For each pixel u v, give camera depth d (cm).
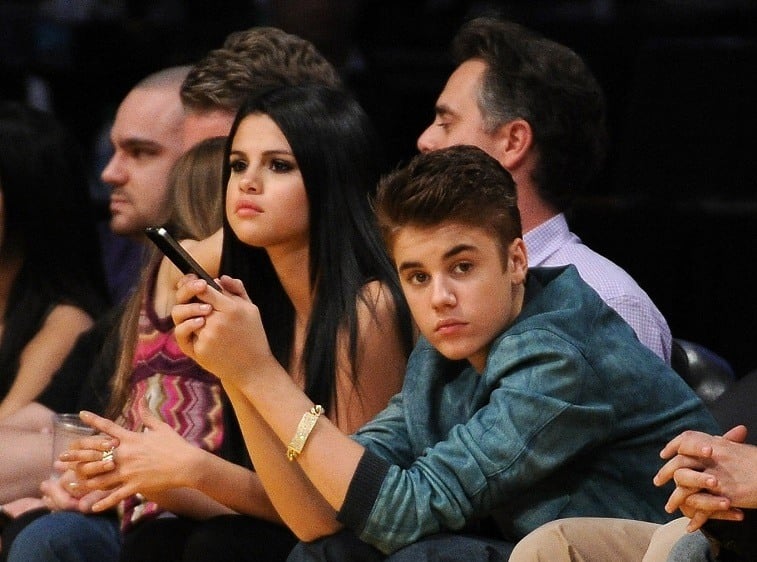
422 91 2103
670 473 902
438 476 991
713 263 1738
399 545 988
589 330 1020
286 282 1163
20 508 1353
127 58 2330
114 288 1745
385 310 1137
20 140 1513
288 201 1128
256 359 1019
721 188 1758
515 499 1017
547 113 1319
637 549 954
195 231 1277
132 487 1067
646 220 1758
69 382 1428
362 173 1159
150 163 1559
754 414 1141
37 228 1512
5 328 1505
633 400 1019
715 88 1752
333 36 2075
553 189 1332
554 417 990
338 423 1133
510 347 1005
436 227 992
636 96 1791
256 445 1025
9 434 1408
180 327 1017
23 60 2331
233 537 1052
